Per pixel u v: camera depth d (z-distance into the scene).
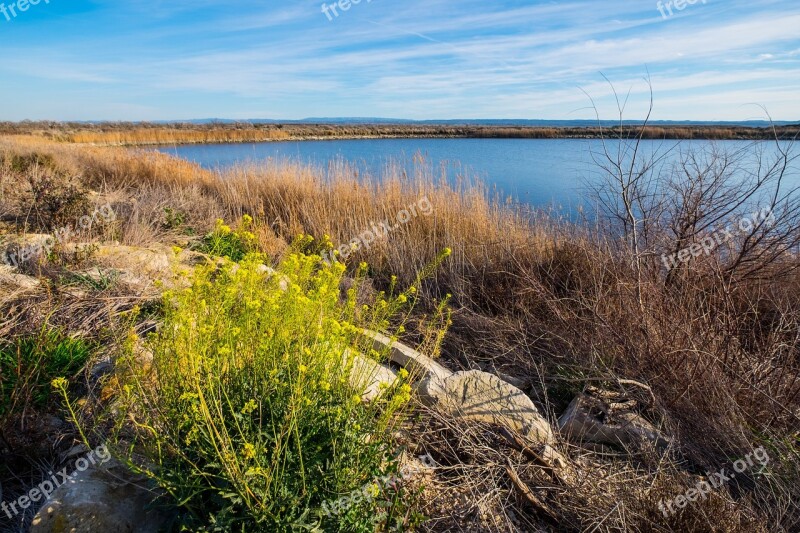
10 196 7.92
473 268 6.23
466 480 3.01
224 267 3.13
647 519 2.72
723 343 4.05
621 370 4.14
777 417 3.54
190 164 13.73
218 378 2.36
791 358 3.88
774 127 4.49
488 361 4.77
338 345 2.68
